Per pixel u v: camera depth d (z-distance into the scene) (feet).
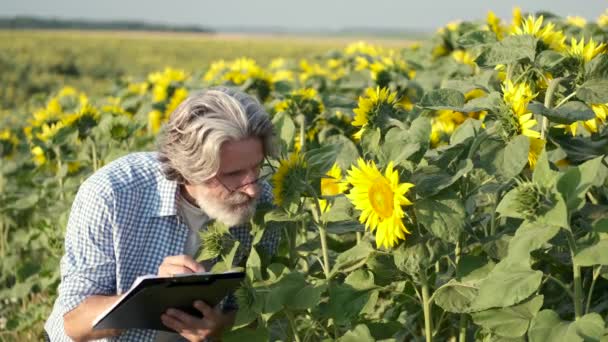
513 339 8.39
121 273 10.06
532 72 9.68
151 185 10.15
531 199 7.50
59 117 20.65
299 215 9.23
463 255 9.09
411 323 11.25
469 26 20.94
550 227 7.50
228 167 9.17
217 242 9.58
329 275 9.39
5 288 20.75
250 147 9.17
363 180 8.13
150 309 9.27
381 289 9.11
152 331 10.35
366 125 9.97
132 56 172.24
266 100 18.92
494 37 10.30
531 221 7.71
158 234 10.16
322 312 9.23
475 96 14.02
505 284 7.73
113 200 9.96
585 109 8.66
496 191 9.14
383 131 10.01
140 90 27.04
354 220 9.81
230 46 202.08
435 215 8.18
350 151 10.04
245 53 170.91
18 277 19.84
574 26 17.63
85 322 9.86
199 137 9.01
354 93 19.86
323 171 9.46
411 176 8.39
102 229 9.95
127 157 10.50
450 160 8.93
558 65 9.47
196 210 10.18
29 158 24.21
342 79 20.70
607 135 9.61
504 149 8.29
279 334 10.56
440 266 11.21
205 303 9.39
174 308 9.39
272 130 9.38
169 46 202.69
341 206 9.07
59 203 18.47
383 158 8.46
